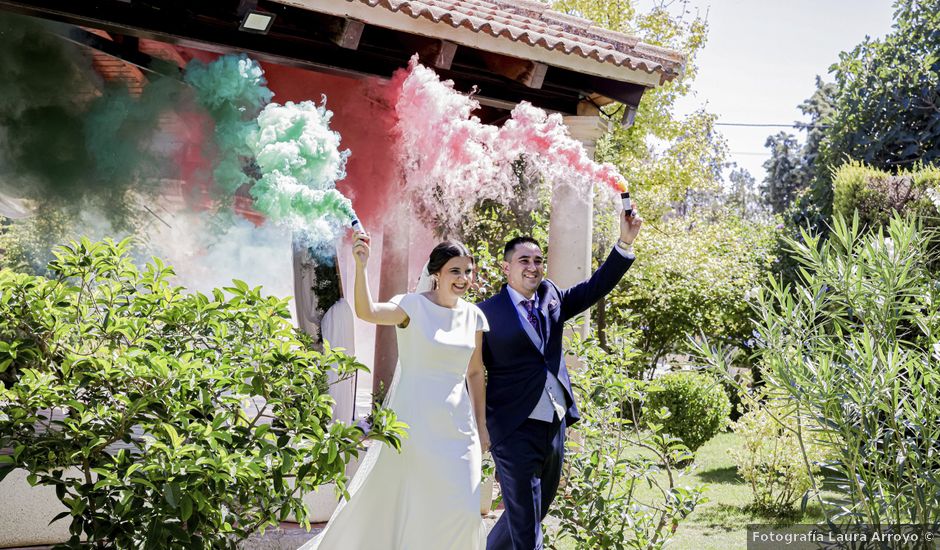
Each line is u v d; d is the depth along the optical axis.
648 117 17.72
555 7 17.72
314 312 6.00
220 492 3.51
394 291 7.70
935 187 8.85
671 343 17.06
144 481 3.41
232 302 4.03
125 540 3.60
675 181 17.78
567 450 5.59
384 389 7.43
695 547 6.50
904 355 4.55
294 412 3.82
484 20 6.48
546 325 4.75
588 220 7.25
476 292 6.36
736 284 16.67
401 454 4.38
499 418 4.59
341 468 3.83
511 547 4.77
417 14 6.01
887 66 15.22
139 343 3.95
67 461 3.63
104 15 5.54
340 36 6.01
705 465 11.39
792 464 8.10
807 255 4.89
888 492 4.48
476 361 4.68
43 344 3.80
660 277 16.39
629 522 5.24
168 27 5.79
